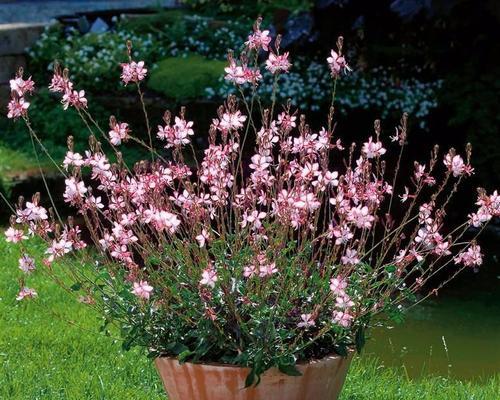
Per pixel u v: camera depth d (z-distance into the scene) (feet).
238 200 13.41
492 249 29.37
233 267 12.55
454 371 19.67
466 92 34.78
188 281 12.76
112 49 42.83
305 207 12.48
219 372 12.25
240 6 49.67
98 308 13.41
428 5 34.30
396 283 13.43
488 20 34.94
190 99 38.52
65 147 38.17
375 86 37.55
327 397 12.94
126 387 16.25
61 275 22.48
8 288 21.42
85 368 17.08
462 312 23.53
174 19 45.91
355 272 13.47
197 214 12.91
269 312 12.52
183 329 12.82
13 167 35.04
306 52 40.09
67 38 43.91
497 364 20.16
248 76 12.73
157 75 39.88
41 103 40.40
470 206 33.06
